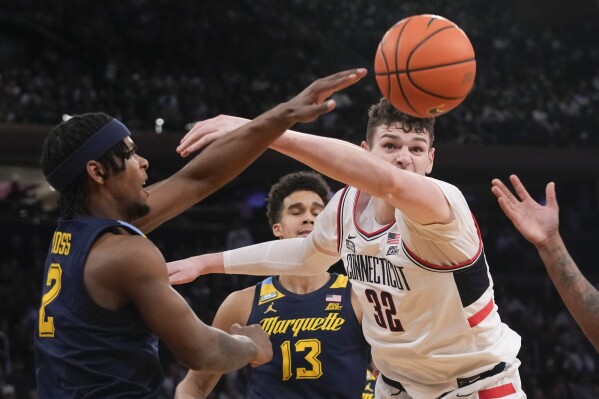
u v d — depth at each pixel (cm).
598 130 2034
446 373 376
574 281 314
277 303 476
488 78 2197
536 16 2467
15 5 1941
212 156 330
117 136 306
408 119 360
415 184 315
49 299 300
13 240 1641
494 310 374
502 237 1903
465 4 2428
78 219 302
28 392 1311
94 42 1975
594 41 2409
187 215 1780
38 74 1822
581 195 2034
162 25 2075
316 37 2159
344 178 311
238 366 312
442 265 346
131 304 293
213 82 1986
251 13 2178
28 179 1794
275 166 1747
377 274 367
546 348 1623
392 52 330
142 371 295
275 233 521
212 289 1564
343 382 464
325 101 312
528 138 1962
